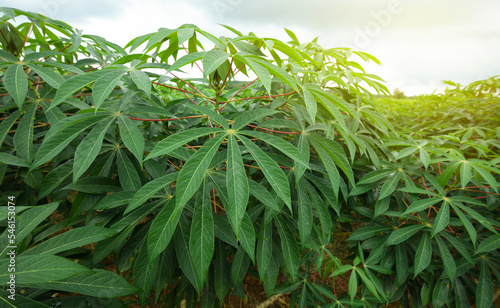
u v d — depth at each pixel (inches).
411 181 50.6
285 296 76.5
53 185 35.2
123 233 35.2
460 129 83.8
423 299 51.1
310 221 42.1
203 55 29.2
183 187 24.6
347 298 51.6
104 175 38.8
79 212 35.9
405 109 118.7
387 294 54.5
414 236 51.8
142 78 33.5
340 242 94.7
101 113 35.5
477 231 55.5
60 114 37.5
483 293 47.0
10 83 32.5
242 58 30.1
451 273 42.9
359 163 55.4
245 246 32.9
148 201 40.9
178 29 35.3
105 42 59.2
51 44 63.8
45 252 25.9
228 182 26.3
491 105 89.6
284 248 44.3
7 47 53.2
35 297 30.1
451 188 58.7
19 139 35.2
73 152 42.1
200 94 50.0
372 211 54.4
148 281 34.3
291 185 47.9
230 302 71.4
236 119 33.9
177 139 27.5
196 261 28.9
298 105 48.1
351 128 55.8
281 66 53.0
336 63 67.6
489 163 48.4
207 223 30.9
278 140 31.2
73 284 25.1
